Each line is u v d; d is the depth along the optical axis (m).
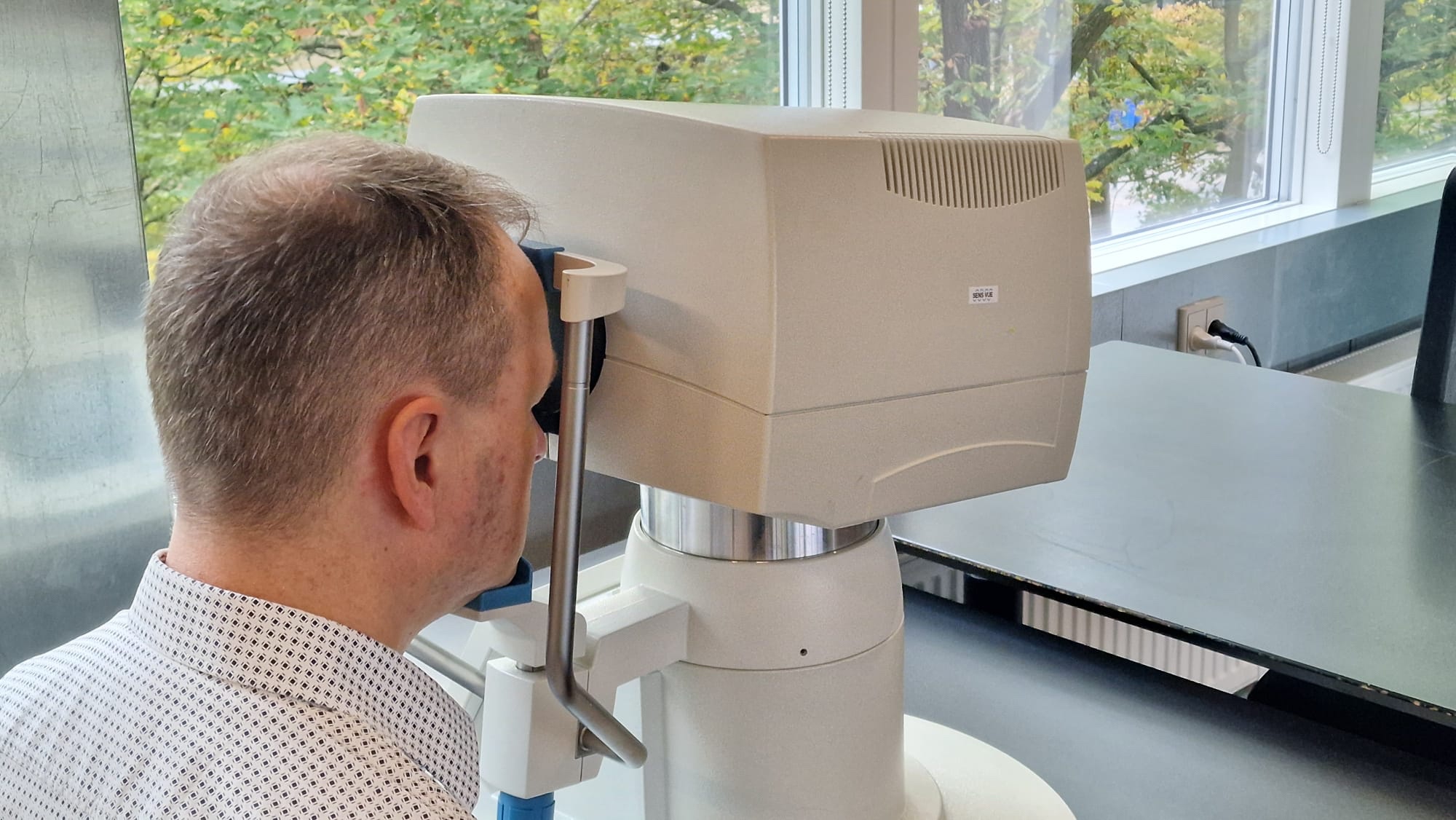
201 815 0.48
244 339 0.49
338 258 0.49
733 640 0.69
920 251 0.62
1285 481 1.34
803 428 0.60
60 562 1.01
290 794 0.47
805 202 0.58
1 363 0.94
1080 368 0.71
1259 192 2.75
